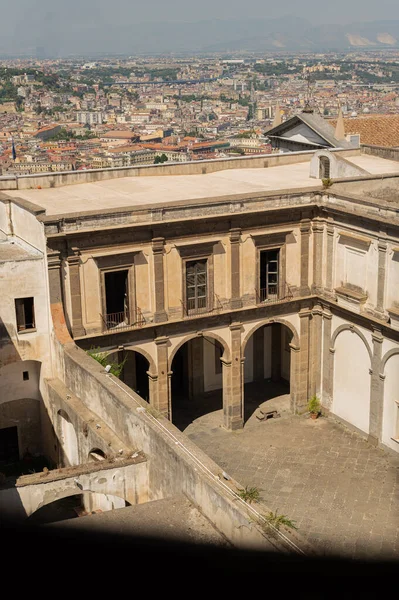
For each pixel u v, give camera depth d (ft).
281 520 71.41
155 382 127.44
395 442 123.03
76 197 135.03
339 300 130.62
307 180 147.84
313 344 139.03
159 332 124.88
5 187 140.56
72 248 114.83
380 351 123.34
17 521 82.28
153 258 121.19
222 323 130.31
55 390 115.14
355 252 126.00
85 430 103.50
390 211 117.29
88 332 119.96
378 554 97.30
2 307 115.55
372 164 163.63
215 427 136.87
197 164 157.89
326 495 112.88
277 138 202.59
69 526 75.00
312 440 130.72
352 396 132.46
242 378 134.51
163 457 85.35
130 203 128.57
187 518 77.30
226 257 127.34
